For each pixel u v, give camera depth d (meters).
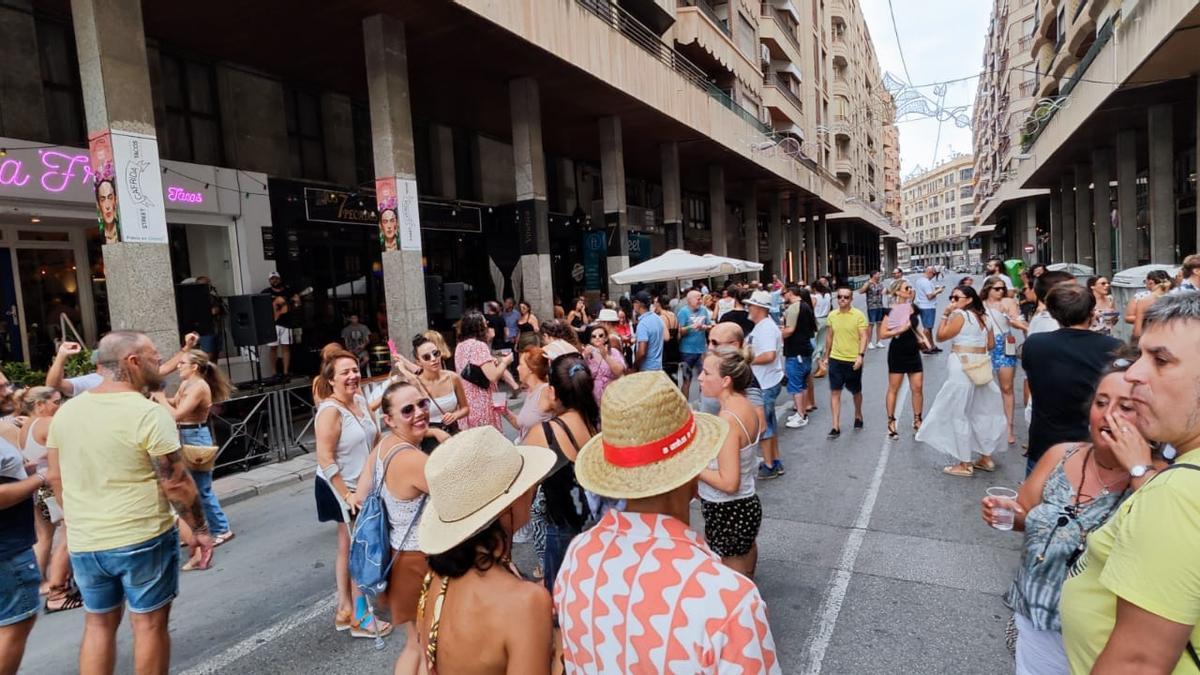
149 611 3.02
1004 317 7.12
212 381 5.65
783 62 35.91
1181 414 1.33
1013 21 45.25
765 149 27.08
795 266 37.53
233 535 5.68
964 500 5.46
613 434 1.50
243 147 12.73
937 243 127.06
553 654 1.89
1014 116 44.22
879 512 5.30
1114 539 1.43
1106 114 18.89
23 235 9.98
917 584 4.07
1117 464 1.86
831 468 6.55
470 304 18.69
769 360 6.20
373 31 10.95
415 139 17.33
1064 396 3.56
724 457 3.31
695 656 1.31
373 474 2.86
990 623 3.58
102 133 7.55
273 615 4.21
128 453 2.93
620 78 15.59
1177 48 13.09
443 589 1.71
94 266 10.95
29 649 4.00
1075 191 28.86
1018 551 4.45
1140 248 29.36
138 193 7.69
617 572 1.43
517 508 1.93
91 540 2.92
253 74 12.96
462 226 17.53
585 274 20.95
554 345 5.22
